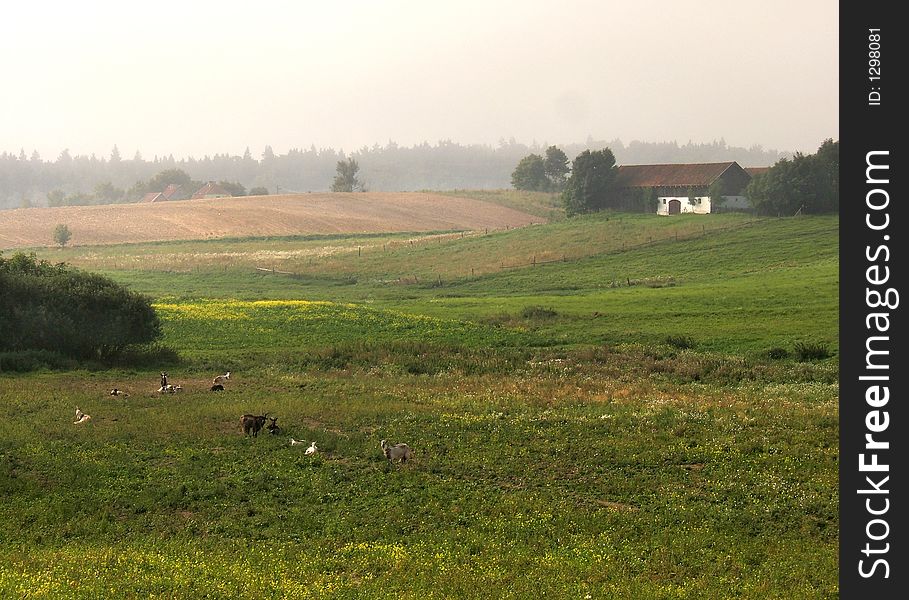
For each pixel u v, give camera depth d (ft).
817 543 74.64
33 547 71.41
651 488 89.86
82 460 96.73
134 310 179.73
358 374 165.37
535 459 99.60
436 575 64.23
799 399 134.51
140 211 643.86
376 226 617.62
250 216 622.54
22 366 162.20
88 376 158.30
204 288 338.75
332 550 71.72
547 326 221.46
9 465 94.22
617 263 350.64
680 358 174.81
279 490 88.12
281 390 145.18
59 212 638.53
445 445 105.29
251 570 64.75
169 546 72.08
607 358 177.27
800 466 96.53
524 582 62.39
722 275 306.14
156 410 124.77
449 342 202.69
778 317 212.02
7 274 178.09
